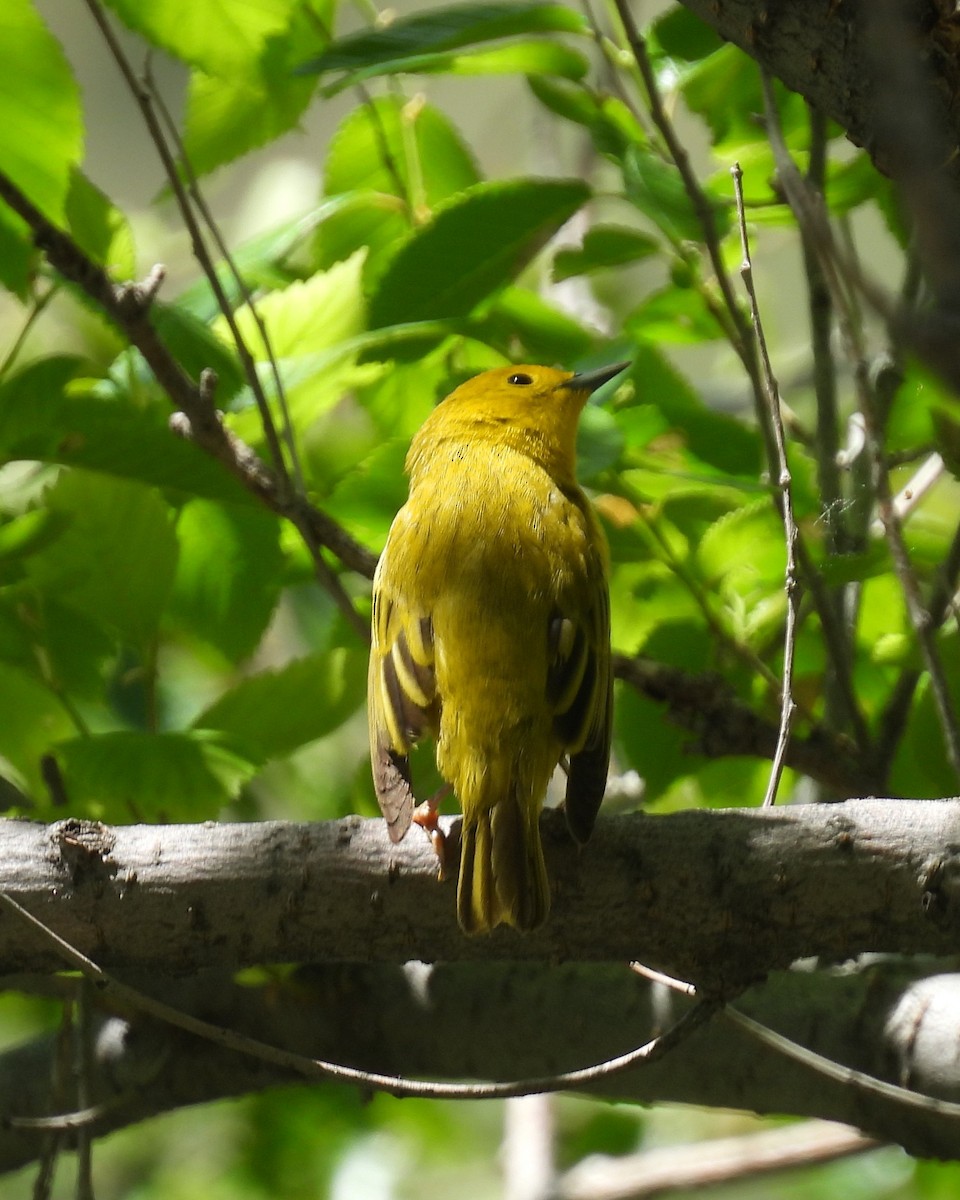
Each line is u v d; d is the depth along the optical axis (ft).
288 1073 30.78
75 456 29.14
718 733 30.55
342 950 23.15
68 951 22.02
